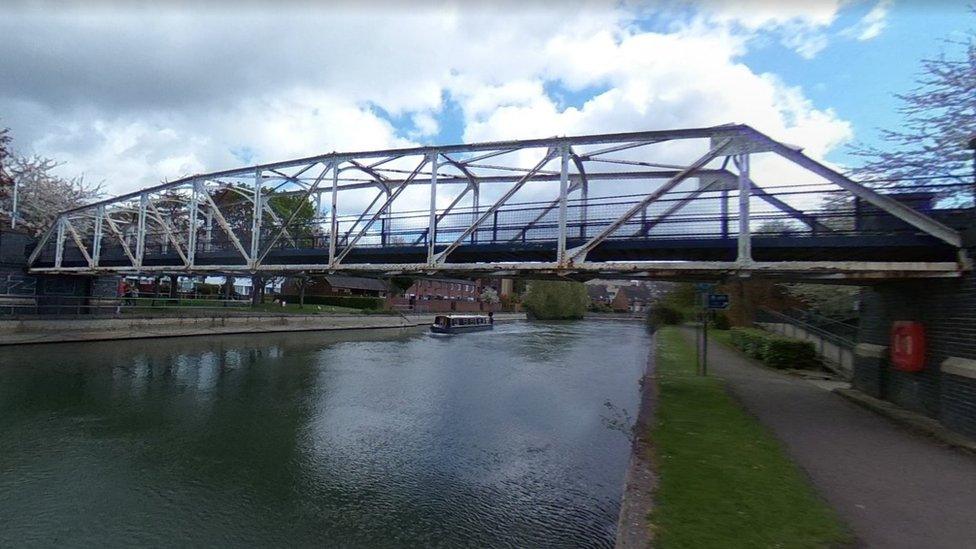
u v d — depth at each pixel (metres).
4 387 17.20
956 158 14.25
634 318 98.19
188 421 14.07
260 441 12.45
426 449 11.95
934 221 8.47
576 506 8.93
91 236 35.25
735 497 5.45
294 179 18.53
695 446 7.42
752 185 10.59
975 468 6.50
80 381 18.73
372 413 15.39
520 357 30.59
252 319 38.06
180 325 33.03
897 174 14.98
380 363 26.22
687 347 25.73
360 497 9.24
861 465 6.61
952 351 8.31
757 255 11.03
